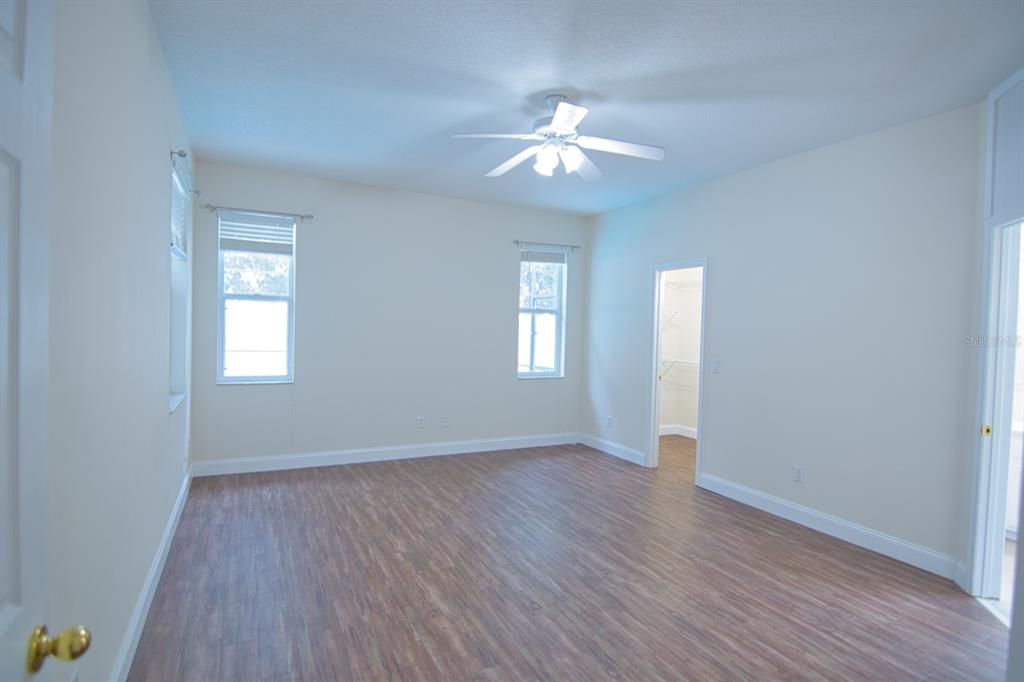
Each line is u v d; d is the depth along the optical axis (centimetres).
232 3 231
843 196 376
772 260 426
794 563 331
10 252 72
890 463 345
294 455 514
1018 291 295
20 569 75
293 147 421
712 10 227
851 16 229
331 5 231
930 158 329
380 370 549
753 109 326
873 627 262
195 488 448
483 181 507
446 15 237
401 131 381
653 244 554
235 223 486
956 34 240
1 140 68
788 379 411
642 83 296
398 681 215
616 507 430
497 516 402
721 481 466
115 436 182
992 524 293
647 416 561
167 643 235
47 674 90
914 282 335
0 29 69
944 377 319
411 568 313
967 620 270
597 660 231
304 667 222
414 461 556
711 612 272
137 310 216
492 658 231
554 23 241
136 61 209
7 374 72
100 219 159
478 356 601
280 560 319
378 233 543
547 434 647
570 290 655
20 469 75
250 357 502
